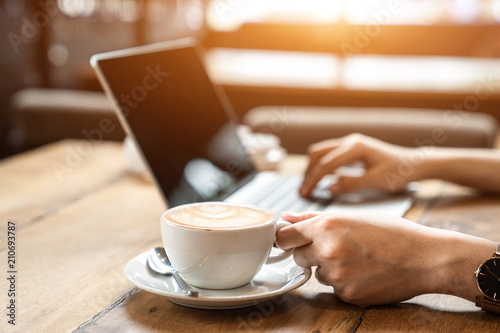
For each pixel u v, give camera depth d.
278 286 0.66
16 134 2.05
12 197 1.08
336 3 3.81
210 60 3.34
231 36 3.96
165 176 0.91
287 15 3.89
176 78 1.05
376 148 1.15
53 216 0.97
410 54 3.80
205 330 0.59
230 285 0.64
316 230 0.66
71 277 0.72
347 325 0.61
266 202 1.04
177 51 1.10
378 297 0.65
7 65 2.46
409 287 0.65
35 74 2.63
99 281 0.71
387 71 3.07
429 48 3.78
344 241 0.64
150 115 0.94
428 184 1.23
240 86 2.71
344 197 1.11
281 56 3.66
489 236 0.90
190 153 1.00
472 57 3.75
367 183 1.11
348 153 1.12
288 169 1.35
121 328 0.59
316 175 1.10
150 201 1.08
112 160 1.39
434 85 2.64
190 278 0.64
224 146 1.13
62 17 2.73
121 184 1.19
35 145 2.03
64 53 2.78
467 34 3.73
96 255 0.80
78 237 0.87
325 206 1.04
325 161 1.10
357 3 3.79
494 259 0.63
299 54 3.81
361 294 0.65
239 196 1.07
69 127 2.00
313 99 2.75
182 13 3.68
